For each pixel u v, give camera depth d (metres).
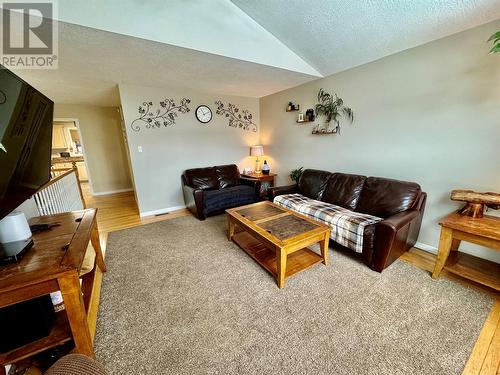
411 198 2.31
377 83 2.75
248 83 3.67
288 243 1.83
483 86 1.97
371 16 2.11
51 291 1.01
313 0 2.10
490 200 1.79
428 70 2.29
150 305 1.72
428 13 1.94
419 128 2.43
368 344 1.35
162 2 2.08
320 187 3.26
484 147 2.03
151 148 3.86
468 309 1.60
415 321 1.51
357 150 3.10
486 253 2.08
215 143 4.55
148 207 4.00
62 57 2.35
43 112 1.42
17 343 1.08
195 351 1.33
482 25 1.92
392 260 2.06
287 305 1.69
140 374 1.21
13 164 1.13
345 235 2.28
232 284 1.96
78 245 1.23
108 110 5.74
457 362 1.23
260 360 1.27
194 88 3.96
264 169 4.71
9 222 1.14
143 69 2.83
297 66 3.07
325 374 1.18
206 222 3.51
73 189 3.29
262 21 2.60
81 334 1.11
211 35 2.36
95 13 1.81
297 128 4.05
